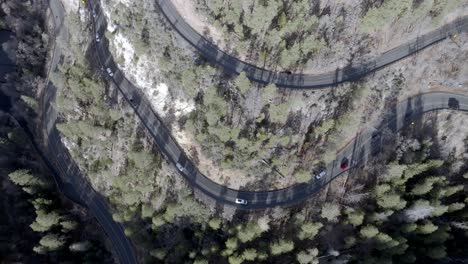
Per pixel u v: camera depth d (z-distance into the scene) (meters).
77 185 111.19
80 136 104.44
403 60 96.56
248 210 96.69
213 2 83.06
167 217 95.31
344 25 88.62
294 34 87.12
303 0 80.62
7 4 115.06
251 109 91.00
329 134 92.69
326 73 94.00
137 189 98.38
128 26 93.44
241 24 86.62
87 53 106.38
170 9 93.56
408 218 89.88
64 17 114.25
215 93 84.75
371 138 98.25
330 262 90.62
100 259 106.75
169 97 95.69
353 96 92.12
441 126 100.06
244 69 93.19
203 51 93.44
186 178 99.06
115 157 104.25
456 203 93.69
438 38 97.12
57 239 100.50
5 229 104.06
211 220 92.25
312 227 85.94
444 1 87.06
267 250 91.25
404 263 90.31
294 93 92.88
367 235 86.75
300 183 96.56
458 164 99.69
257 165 92.44
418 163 92.12
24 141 111.56
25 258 102.06
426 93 99.88
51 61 114.94
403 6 83.06
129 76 101.50
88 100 103.50
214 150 89.81
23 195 108.75
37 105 113.00
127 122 102.00
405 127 99.00
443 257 91.69
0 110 116.19
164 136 101.00
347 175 97.06
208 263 90.88
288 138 87.62
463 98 99.56
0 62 121.50
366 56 94.62
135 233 99.62
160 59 88.75
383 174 93.62
